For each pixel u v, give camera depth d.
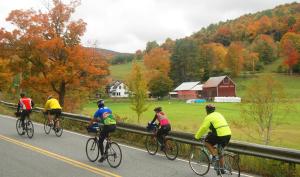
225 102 97.31
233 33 199.88
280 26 192.50
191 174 10.27
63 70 31.11
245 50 157.75
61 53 32.59
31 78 32.38
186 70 143.75
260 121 29.95
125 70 189.12
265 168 10.73
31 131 16.36
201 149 10.25
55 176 9.90
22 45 32.44
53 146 14.34
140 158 12.44
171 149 12.24
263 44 165.12
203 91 122.38
